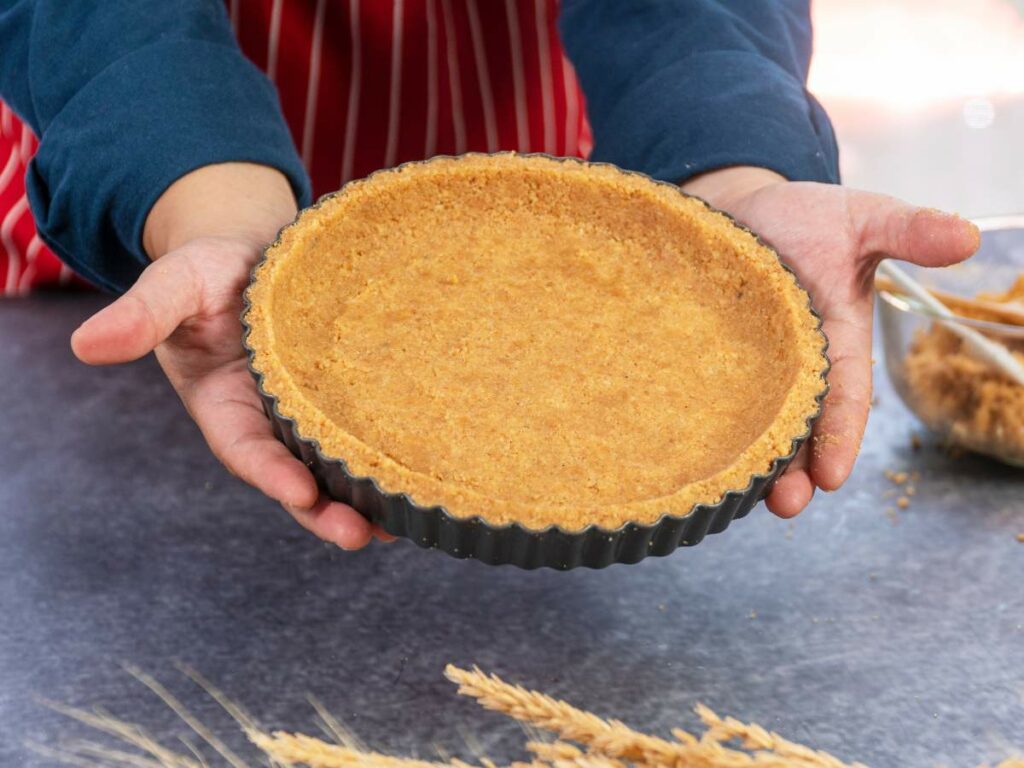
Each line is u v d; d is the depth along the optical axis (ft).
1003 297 2.90
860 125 6.52
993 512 2.66
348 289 2.45
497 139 3.58
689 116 2.81
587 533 2.01
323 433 2.11
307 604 2.42
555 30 3.45
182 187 2.53
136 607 2.39
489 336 2.37
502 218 2.59
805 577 2.51
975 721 2.24
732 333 2.42
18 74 2.79
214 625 2.36
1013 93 6.68
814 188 2.54
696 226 2.50
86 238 2.66
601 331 2.40
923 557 2.56
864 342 2.47
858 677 2.31
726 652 2.35
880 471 2.76
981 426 2.68
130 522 2.58
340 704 2.23
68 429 2.81
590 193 2.56
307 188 2.71
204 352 2.39
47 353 3.04
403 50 3.37
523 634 2.37
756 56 2.93
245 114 2.62
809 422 2.17
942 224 2.35
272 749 1.89
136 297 2.18
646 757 1.88
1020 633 2.40
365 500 2.09
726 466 2.15
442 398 2.25
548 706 1.90
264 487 2.14
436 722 2.21
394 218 2.54
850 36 7.28
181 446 2.78
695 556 2.54
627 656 2.34
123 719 2.19
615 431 2.22
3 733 2.16
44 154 2.64
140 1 2.71
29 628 2.34
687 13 2.99
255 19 3.27
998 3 7.48
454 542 2.05
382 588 2.45
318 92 3.39
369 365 2.31
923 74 6.86
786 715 2.24
